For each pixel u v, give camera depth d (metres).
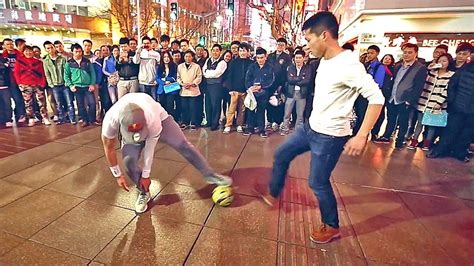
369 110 1.86
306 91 5.06
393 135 5.91
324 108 2.05
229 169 3.82
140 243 2.27
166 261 2.08
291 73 5.20
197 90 5.65
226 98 6.04
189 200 2.97
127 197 2.98
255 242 2.33
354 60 1.90
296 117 5.71
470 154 4.74
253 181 3.46
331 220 2.32
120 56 5.52
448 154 4.66
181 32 36.62
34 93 6.00
